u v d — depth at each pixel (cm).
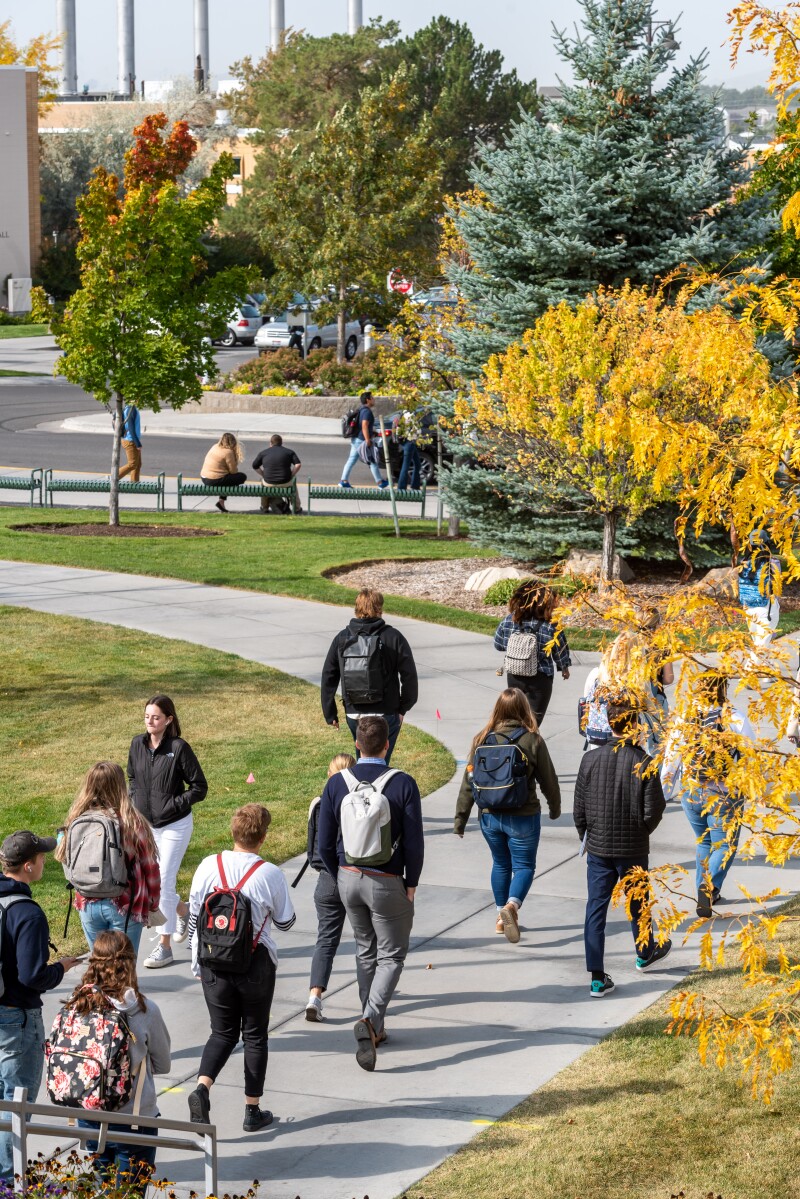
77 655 2286
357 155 6538
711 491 695
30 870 862
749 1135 865
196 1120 885
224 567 3009
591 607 765
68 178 11225
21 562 3070
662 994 1095
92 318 3306
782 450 690
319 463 4950
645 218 2702
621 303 2266
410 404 3316
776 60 803
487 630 2453
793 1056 967
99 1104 773
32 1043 854
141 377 3322
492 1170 833
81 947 1209
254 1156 867
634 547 2675
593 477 2338
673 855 1409
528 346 2320
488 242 2825
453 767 1728
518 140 2781
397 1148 870
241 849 931
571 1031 1034
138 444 4175
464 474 2806
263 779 1672
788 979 804
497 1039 1024
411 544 3344
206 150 12075
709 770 719
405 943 1013
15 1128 664
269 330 7856
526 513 2859
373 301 6612
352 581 2889
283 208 6706
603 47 2716
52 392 6912
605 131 2692
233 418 5941
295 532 3541
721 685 778
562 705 1980
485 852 1450
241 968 888
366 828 982
